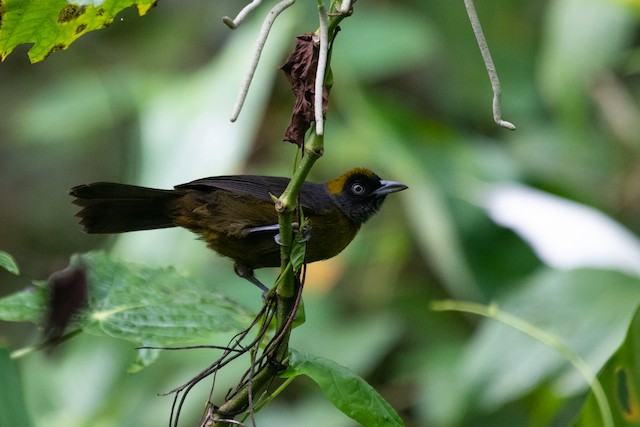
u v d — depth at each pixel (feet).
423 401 37.45
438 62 49.98
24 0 17.25
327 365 17.53
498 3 47.67
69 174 49.93
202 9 53.16
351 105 40.42
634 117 45.32
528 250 36.73
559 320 28.63
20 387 17.87
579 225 34.09
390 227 42.70
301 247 17.47
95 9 17.88
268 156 45.06
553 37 39.88
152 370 36.29
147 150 37.22
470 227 37.29
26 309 19.31
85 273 19.74
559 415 37.04
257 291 39.29
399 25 44.29
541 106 47.26
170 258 34.78
